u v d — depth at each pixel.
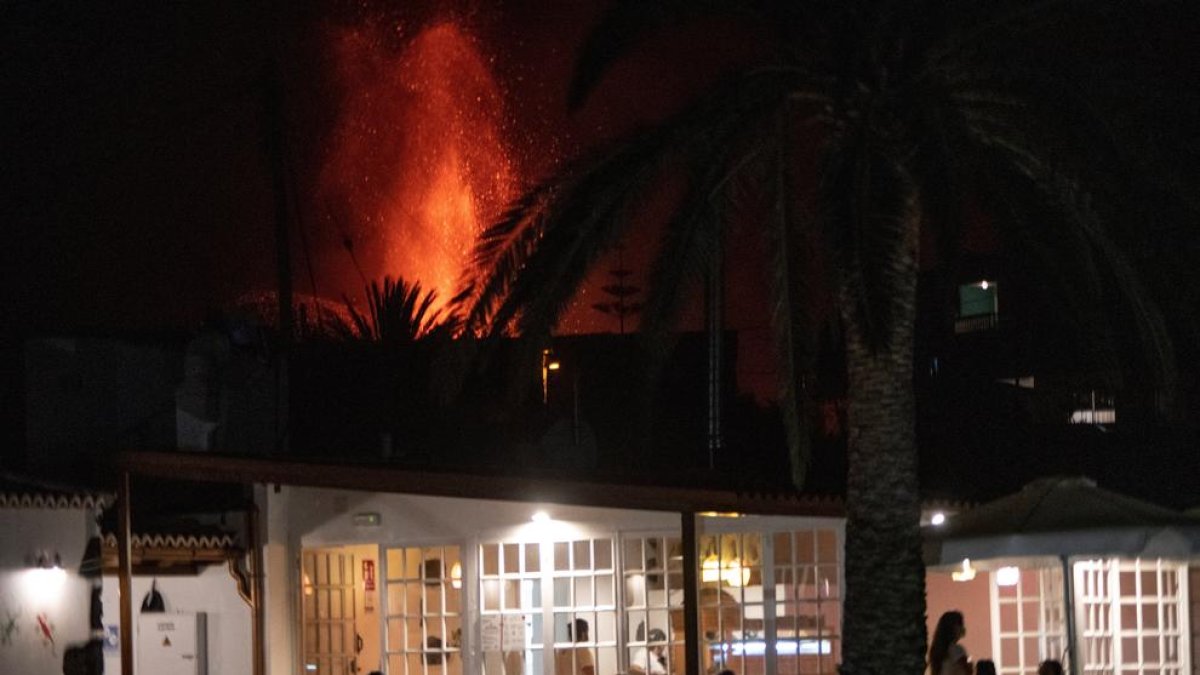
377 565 20.88
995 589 18.78
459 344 14.08
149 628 19.38
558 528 19.03
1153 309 14.38
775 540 18.30
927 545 14.26
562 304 13.49
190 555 18.89
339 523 19.91
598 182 13.38
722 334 24.14
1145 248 14.48
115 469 17.50
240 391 22.91
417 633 19.50
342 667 20.56
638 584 18.75
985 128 14.03
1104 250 14.31
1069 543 13.55
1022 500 14.45
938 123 12.52
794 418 13.95
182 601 19.80
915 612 13.44
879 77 13.43
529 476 16.62
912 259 13.57
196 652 19.47
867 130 12.63
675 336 14.88
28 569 17.22
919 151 12.48
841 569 17.97
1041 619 18.73
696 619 16.41
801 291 14.09
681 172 13.68
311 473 17.09
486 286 14.01
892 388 13.55
